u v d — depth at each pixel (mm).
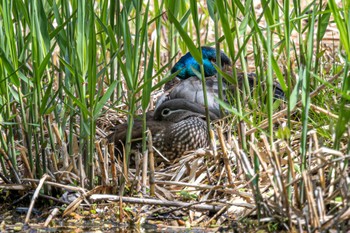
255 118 11227
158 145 11641
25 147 10484
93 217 9781
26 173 10273
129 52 9820
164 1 11797
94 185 10258
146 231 9312
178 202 9719
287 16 8945
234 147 9758
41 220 9797
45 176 9852
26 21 10703
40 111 9898
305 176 8383
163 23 15094
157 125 11805
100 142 11102
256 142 10438
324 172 9305
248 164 8969
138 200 9781
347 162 8664
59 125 10773
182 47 15242
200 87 12906
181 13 14445
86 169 10305
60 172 9977
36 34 9672
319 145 9398
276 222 8711
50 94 10742
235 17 9766
